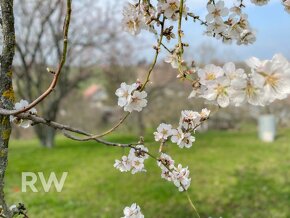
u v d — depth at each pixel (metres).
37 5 15.70
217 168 11.34
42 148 16.56
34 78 18.00
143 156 2.38
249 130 21.86
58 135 24.86
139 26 2.10
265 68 1.23
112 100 22.83
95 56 18.58
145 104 1.85
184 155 13.13
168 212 7.36
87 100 28.48
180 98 20.00
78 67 18.14
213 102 1.48
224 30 2.14
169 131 2.27
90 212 7.51
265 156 13.01
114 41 18.09
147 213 7.35
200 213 7.27
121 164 2.41
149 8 2.07
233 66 1.41
